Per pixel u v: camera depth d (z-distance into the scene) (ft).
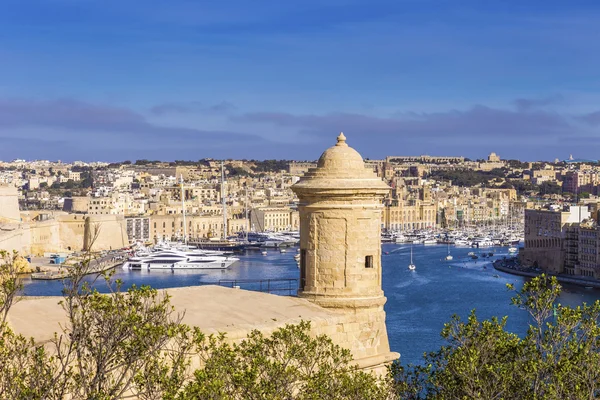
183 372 96.73
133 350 89.30
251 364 99.25
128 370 95.81
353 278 130.21
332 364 118.21
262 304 126.11
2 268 99.81
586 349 114.93
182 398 87.40
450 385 116.67
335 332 126.00
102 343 90.02
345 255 130.11
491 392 112.88
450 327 124.77
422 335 467.93
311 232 131.03
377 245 133.28
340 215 129.80
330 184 129.29
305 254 132.36
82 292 98.58
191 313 116.78
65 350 94.99
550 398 107.96
